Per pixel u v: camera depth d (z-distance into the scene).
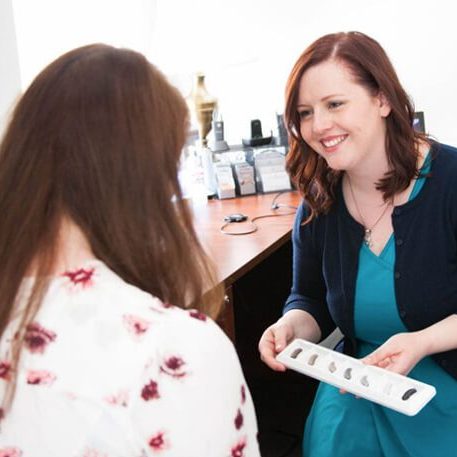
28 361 0.60
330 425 1.25
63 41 2.25
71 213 0.62
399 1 2.45
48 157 0.60
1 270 0.62
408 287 1.22
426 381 1.21
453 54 2.43
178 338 0.61
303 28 2.61
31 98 0.63
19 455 0.61
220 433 0.63
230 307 1.42
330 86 1.16
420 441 1.16
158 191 0.63
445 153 1.24
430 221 1.20
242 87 2.74
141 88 0.62
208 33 2.65
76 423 0.59
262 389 2.36
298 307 1.43
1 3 1.88
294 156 1.34
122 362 0.59
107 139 0.60
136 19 2.46
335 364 1.13
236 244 1.63
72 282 0.62
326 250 1.35
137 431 0.59
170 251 0.65
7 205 0.62
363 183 1.27
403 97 1.20
